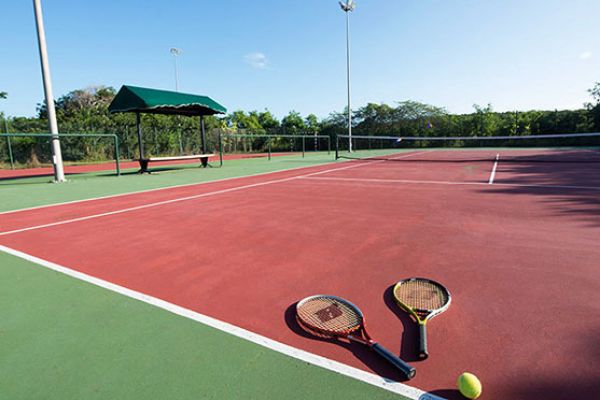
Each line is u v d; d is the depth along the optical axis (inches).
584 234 176.7
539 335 90.3
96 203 308.5
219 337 93.3
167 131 1132.5
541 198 277.9
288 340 91.3
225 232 197.9
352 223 213.0
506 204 258.2
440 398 69.7
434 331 93.1
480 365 79.1
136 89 547.8
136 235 196.1
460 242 169.5
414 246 165.2
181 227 211.9
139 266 147.3
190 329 97.6
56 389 74.9
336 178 467.8
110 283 130.5
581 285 118.5
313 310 101.4
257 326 98.3
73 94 1851.6
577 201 261.0
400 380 75.1
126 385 75.5
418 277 126.4
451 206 256.8
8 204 309.9
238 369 80.0
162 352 87.2
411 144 1614.2
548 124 1343.5
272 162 831.1
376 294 116.4
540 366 78.4
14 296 121.6
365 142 1620.3
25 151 901.8
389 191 339.3
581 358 80.8
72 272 142.5
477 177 436.1
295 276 132.9
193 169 678.5
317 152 1414.9
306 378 76.4
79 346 90.7
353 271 136.6
